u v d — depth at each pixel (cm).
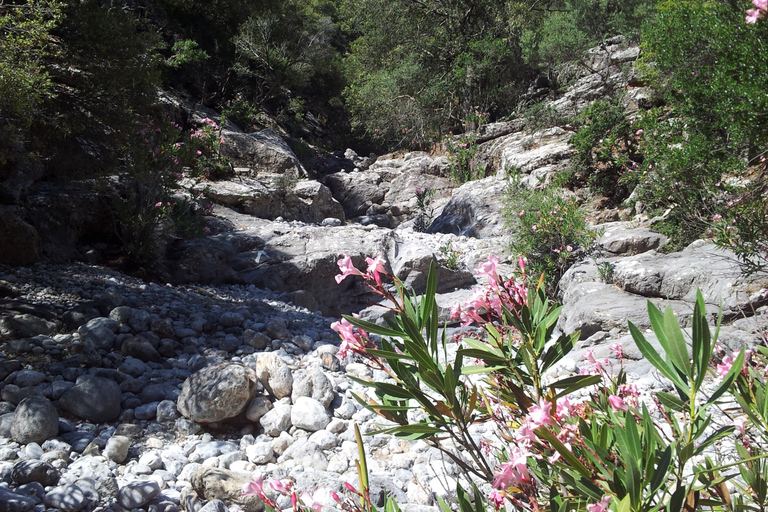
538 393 142
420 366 138
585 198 1310
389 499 144
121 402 423
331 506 275
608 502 111
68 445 354
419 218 1614
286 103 2994
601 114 1302
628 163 1245
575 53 1758
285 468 343
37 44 584
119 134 745
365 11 2556
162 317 595
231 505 299
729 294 573
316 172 2338
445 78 2362
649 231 907
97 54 692
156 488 309
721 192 828
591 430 142
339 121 3375
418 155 2408
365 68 2753
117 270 746
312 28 2720
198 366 495
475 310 153
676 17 910
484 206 1416
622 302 654
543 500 143
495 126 2052
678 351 118
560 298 860
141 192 842
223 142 1295
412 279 892
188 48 1944
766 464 154
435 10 2434
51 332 511
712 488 150
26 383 417
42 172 770
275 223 1072
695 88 839
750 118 708
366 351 142
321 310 861
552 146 1603
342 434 398
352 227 1019
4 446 345
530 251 945
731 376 117
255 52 2400
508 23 2328
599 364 200
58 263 700
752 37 713
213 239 870
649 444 113
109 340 504
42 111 683
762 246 593
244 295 776
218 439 394
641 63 1352
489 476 150
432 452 353
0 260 642
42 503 288
